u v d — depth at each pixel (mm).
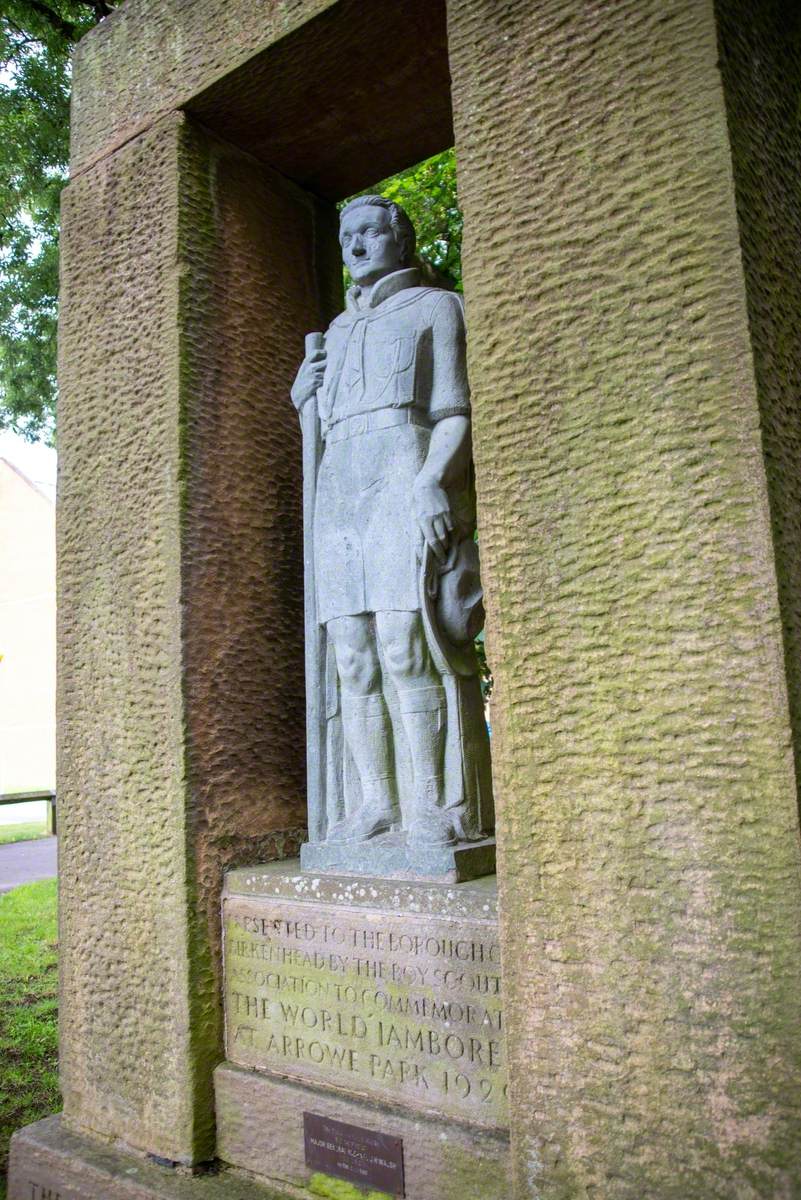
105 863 3172
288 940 2869
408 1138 2490
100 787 3207
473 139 2461
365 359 3051
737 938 1949
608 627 2150
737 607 1992
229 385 3322
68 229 3576
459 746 2846
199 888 2996
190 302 3236
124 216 3400
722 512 2027
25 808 18891
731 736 1979
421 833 2740
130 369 3291
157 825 3039
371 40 3039
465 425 2895
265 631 3309
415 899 2598
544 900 2193
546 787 2205
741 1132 1921
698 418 2072
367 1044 2662
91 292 3457
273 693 3309
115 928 3129
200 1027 2939
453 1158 2402
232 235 3445
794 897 1883
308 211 3844
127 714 3152
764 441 2004
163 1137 2934
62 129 7238
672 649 2064
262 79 3184
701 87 2148
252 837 3164
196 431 3180
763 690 1947
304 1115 2709
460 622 2863
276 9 3035
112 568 3246
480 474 2352
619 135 2246
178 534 3076
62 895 3305
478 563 2936
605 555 2168
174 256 3230
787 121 2395
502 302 2367
